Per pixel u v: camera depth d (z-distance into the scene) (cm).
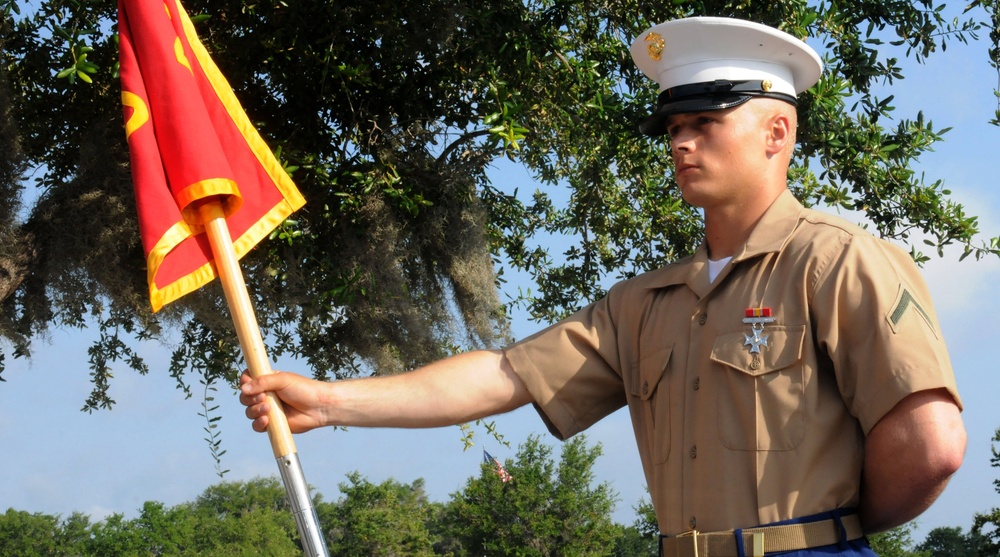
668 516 233
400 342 588
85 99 607
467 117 599
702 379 230
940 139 575
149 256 270
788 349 220
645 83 618
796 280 223
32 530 5875
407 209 563
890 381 207
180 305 567
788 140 242
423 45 570
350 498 4656
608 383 261
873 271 216
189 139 273
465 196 586
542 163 723
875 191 573
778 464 217
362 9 570
